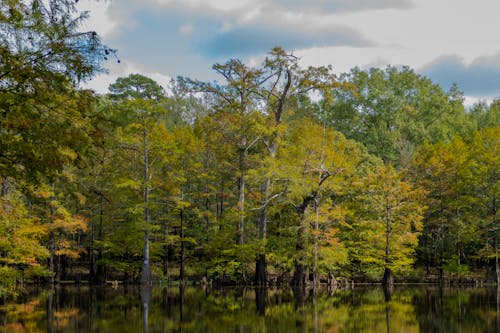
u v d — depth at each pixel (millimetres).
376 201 39812
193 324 19641
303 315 22172
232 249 36719
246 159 38281
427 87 68438
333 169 36250
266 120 38500
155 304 25969
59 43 10922
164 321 20344
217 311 23359
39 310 23531
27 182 12266
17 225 26672
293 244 36531
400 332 18031
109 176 39750
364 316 21828
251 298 29281
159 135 38844
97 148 13164
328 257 35469
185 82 39656
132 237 38688
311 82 39562
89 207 41281
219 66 38594
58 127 11250
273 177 36281
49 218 36719
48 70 11062
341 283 39594
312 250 35406
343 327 19078
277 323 19969
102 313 22516
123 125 12914
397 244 39688
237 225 40594
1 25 10773
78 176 37625
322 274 39688
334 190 36938
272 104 41094
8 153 11602
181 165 40188
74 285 39250
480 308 24516
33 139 11102
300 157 36594
